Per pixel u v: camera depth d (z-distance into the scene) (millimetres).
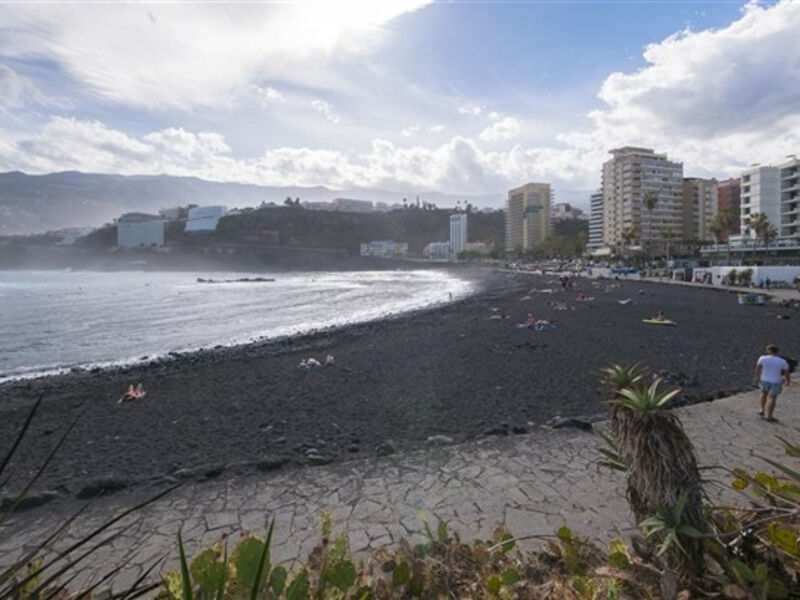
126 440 8773
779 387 7605
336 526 4730
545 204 163750
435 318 30125
